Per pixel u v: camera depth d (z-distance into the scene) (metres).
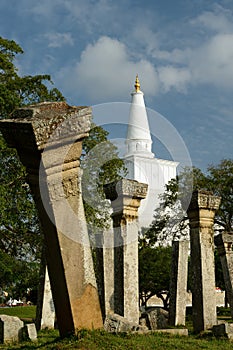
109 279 15.34
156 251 32.44
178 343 9.97
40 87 25.31
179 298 17.86
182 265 18.23
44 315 17.05
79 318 9.18
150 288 33.47
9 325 13.14
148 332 11.26
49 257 9.19
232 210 33.16
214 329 12.38
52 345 8.96
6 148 22.27
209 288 14.20
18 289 29.97
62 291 9.12
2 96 23.11
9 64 25.16
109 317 11.59
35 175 9.07
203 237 14.47
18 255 25.81
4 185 22.39
